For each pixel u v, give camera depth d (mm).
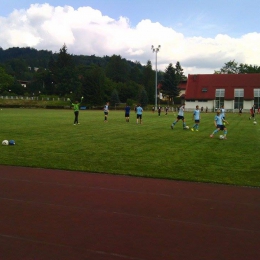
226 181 8438
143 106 80875
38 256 4387
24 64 184125
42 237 4969
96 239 4910
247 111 74500
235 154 12586
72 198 6914
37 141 15781
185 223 5570
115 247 4660
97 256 4395
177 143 15656
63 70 112000
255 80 78875
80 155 12070
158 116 44656
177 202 6719
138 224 5508
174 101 98875
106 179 8594
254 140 17203
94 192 7387
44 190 7516
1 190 7496
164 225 5477
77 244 4742
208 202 6738
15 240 4871
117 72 128750
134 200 6816
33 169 9727
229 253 4512
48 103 87938
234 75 81375
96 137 17688
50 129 22047
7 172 9297
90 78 86312
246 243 4828
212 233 5172
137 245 4727
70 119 33562
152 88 97812
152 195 7188
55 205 6457
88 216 5863
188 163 10758
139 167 10070
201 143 15766
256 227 5430
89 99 85688
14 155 11883
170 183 8258
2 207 6324
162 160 11242
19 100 89812
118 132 20578
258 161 11172
